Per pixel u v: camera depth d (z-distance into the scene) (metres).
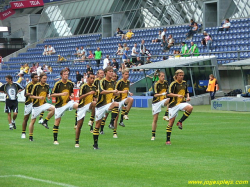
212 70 30.28
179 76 13.46
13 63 46.81
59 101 13.82
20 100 37.72
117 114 15.35
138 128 18.22
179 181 8.79
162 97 14.66
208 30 37.06
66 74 13.65
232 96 29.36
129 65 34.78
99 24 49.56
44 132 17.22
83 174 9.47
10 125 18.30
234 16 37.47
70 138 15.41
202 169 9.85
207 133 16.22
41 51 51.41
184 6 41.66
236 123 19.48
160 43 39.41
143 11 45.56
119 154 11.88
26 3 58.94
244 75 28.25
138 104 30.72
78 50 43.09
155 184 8.57
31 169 9.99
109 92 12.46
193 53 31.41
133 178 9.08
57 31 54.56
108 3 49.22
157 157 11.38
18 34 58.50
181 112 25.94
